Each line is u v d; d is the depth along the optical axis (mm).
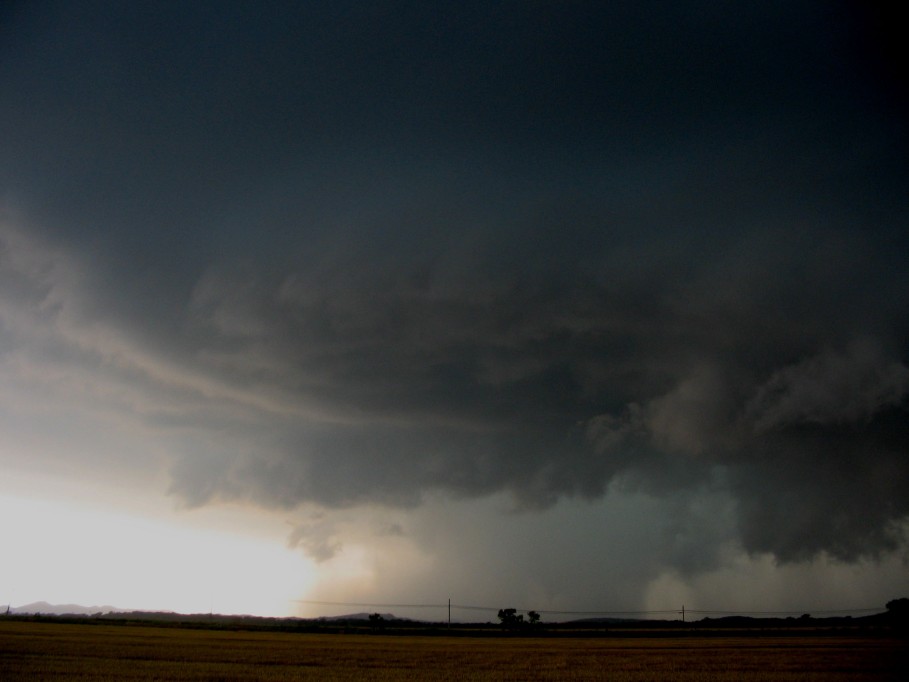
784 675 41656
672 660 52594
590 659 53812
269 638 83625
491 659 53531
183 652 55438
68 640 65625
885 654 57375
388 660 51906
